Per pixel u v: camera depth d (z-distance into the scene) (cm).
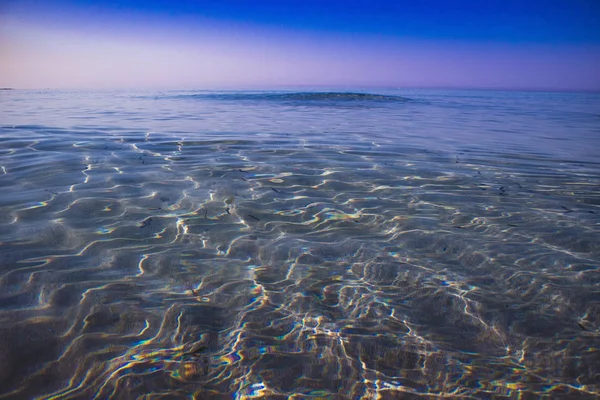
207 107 1535
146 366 167
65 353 171
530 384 165
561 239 306
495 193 421
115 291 221
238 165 511
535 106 2111
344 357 179
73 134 716
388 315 211
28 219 308
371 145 696
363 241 298
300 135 794
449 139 789
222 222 325
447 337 194
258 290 230
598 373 171
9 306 200
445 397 158
